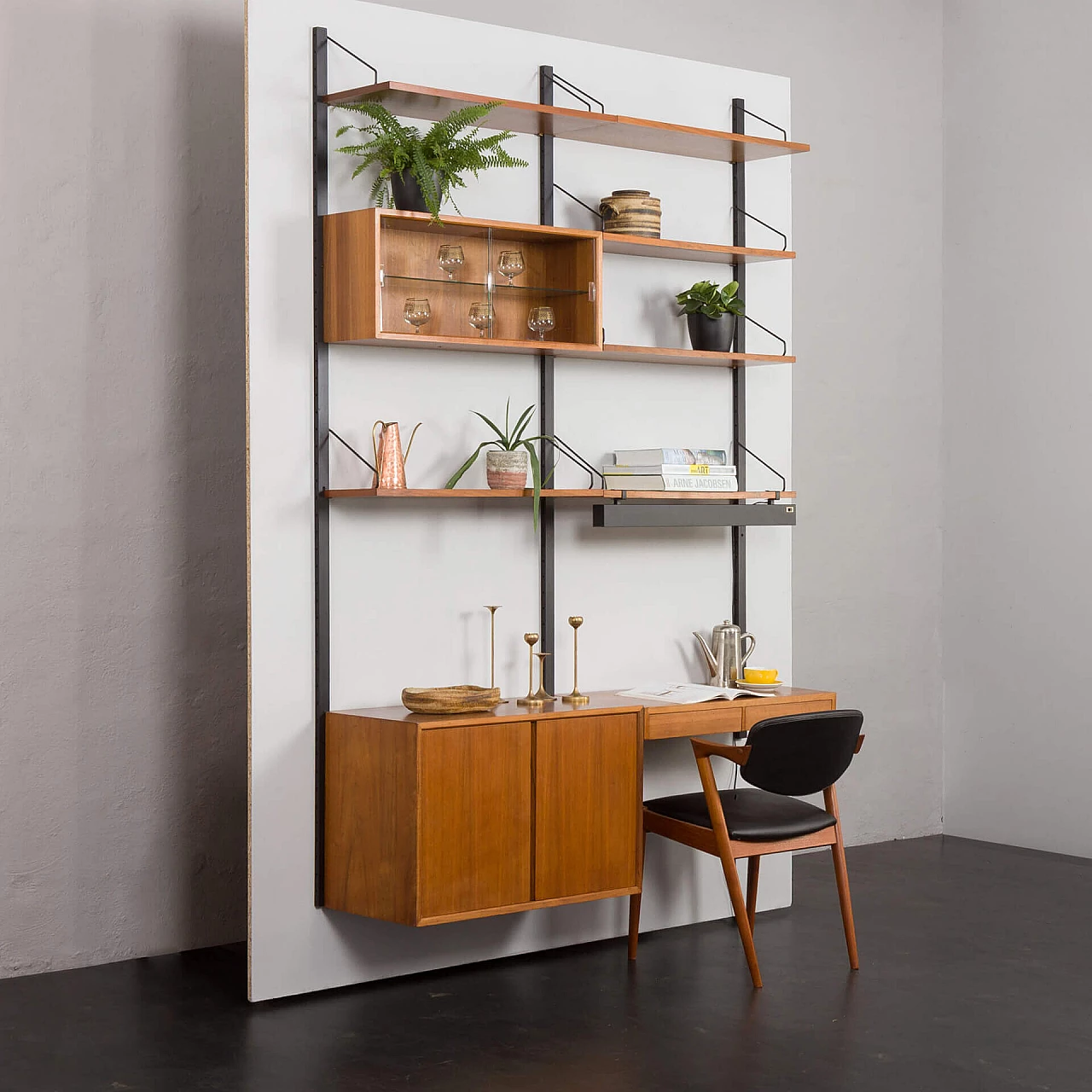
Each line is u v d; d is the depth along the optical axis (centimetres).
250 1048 367
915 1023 387
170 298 452
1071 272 596
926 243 639
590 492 440
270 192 404
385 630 427
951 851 607
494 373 449
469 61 442
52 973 431
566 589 465
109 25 440
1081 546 593
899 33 634
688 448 473
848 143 618
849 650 620
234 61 463
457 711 401
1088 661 590
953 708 640
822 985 419
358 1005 402
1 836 424
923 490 638
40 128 429
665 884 483
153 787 450
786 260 512
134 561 446
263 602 404
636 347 447
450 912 391
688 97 489
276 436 406
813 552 610
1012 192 617
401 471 411
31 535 428
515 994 412
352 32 419
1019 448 615
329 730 412
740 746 428
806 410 607
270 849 405
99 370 439
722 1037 376
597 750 420
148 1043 371
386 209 405
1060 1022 388
